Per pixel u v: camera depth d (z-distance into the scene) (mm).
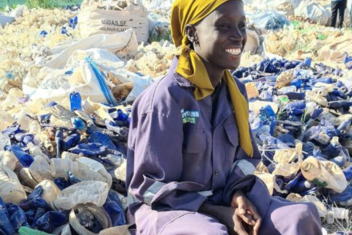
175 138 2596
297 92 5684
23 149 3771
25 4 17203
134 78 5746
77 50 7051
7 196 3135
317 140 4734
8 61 7184
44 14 13039
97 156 3801
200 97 2672
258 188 2711
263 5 14594
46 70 6164
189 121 2635
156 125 2605
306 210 2521
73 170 3486
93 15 9148
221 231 2379
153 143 2594
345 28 12688
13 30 11102
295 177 3971
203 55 2711
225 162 2791
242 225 2570
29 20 12297
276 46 8992
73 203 3055
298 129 4980
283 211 2559
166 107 2605
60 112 4266
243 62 7469
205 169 2705
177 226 2477
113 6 9297
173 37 2893
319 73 6797
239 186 2732
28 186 3469
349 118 5109
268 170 4074
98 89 5297
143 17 9555
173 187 2559
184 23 2750
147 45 9211
